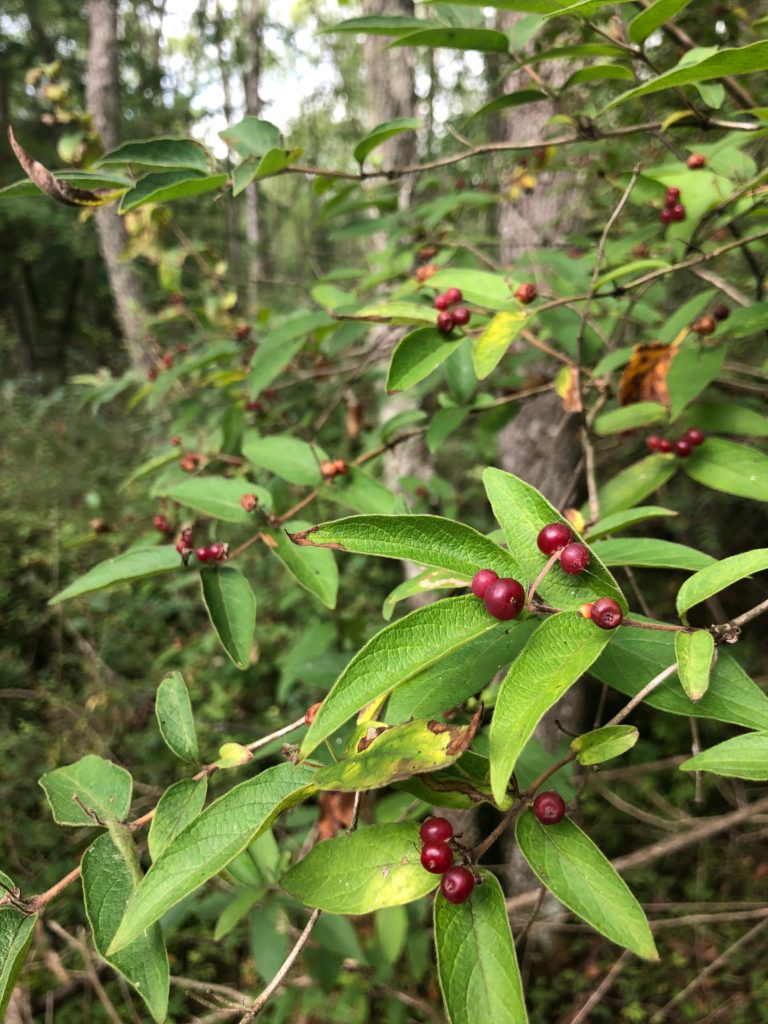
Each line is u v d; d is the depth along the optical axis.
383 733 0.95
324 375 3.47
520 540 1.00
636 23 1.49
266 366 2.64
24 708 5.84
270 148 1.55
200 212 9.55
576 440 2.96
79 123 2.27
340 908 0.94
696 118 1.80
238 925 3.92
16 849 4.75
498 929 0.88
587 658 0.88
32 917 1.03
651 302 2.69
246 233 14.49
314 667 2.21
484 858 3.46
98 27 9.95
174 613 7.02
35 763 5.32
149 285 9.12
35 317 20.08
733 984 3.97
